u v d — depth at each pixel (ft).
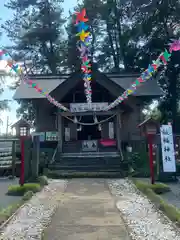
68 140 66.03
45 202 26.84
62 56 109.19
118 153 54.65
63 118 65.00
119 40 100.63
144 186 32.71
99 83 61.57
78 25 22.97
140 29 85.56
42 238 17.34
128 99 66.90
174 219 20.35
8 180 42.86
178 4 80.12
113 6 99.66
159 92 71.46
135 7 89.97
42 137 63.46
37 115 71.15
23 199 27.76
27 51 113.91
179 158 45.27
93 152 55.98
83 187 35.09
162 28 85.92
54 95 61.77
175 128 86.22
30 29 109.09
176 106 90.58
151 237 17.16
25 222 20.61
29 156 40.27
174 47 27.20
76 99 67.97
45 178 39.09
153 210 23.39
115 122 63.67
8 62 30.04
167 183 38.86
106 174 43.65
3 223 20.07
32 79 79.92
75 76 62.08
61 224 20.02
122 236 17.40
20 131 34.81
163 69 87.81
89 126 75.00
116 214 22.40
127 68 95.71
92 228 19.02
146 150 50.11
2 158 51.21
